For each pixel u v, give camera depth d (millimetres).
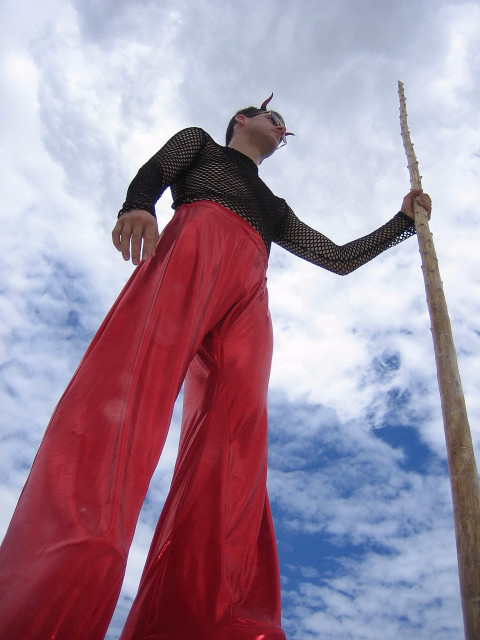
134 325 2525
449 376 2555
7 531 1980
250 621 2371
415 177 4250
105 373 2350
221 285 2930
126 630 2357
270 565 2646
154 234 2727
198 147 3346
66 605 1776
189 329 2631
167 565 2420
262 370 2951
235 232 3068
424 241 3402
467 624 1851
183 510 2529
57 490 2020
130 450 2221
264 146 3844
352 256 4008
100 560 1880
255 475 2705
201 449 2676
